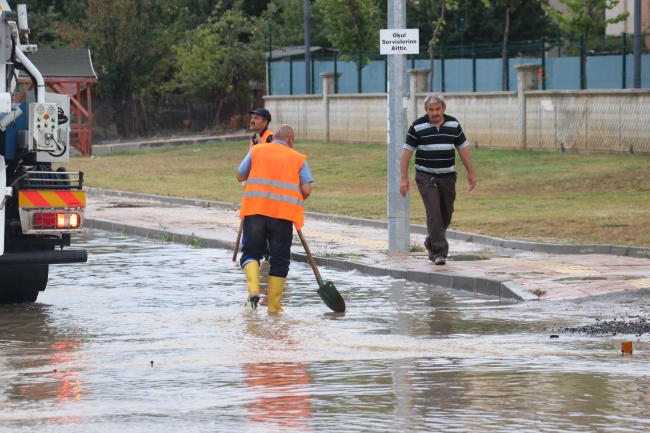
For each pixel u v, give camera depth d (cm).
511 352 2136
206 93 14425
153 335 2392
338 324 2534
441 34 15012
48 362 2070
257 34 15100
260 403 1677
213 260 3909
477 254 3806
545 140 8544
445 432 1480
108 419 1577
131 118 13975
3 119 2711
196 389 1792
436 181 3519
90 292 3139
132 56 13675
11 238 2834
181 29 15512
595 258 3616
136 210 5681
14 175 2823
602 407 1627
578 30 9831
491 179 7050
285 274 2802
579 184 6481
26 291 2930
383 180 7662
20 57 2730
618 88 8631
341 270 3650
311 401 1688
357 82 11506
